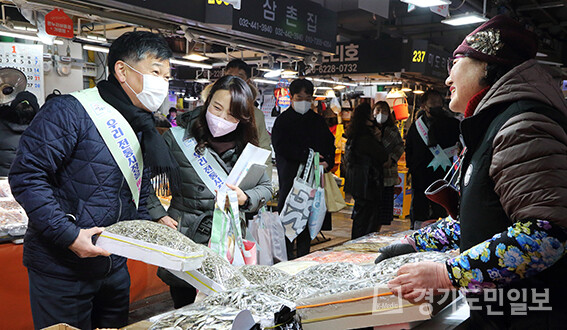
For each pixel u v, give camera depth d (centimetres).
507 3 812
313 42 416
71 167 162
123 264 187
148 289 361
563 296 106
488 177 110
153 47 166
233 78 204
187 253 131
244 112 201
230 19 320
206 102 206
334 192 452
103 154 165
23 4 266
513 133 101
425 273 107
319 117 420
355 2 880
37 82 539
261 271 152
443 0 340
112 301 184
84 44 562
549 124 100
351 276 130
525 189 98
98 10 282
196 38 341
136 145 171
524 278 108
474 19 448
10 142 377
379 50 665
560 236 95
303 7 399
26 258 165
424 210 461
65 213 161
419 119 452
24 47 526
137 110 170
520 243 98
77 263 164
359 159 500
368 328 120
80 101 164
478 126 114
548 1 837
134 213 181
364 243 243
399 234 271
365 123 500
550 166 97
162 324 103
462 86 123
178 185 200
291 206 388
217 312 103
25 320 287
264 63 660
